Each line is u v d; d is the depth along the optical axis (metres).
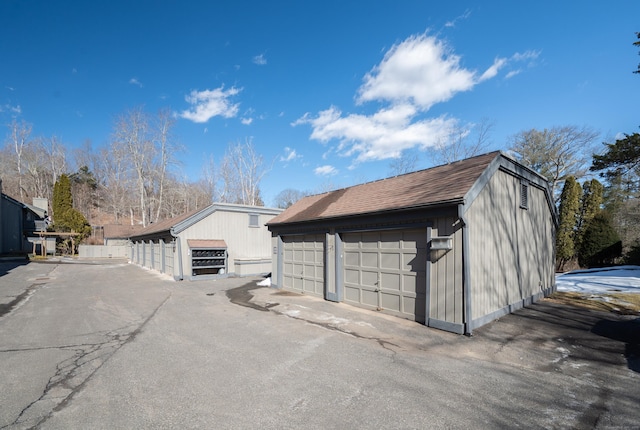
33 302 9.35
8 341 5.79
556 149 24.80
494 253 7.09
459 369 4.46
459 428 3.05
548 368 4.49
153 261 19.52
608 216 16.09
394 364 4.64
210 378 4.19
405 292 7.25
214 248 15.24
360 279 8.48
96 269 19.39
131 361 4.80
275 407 3.45
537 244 9.33
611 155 11.51
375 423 3.14
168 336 6.05
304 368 4.50
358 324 6.78
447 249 6.24
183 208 41.00
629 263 15.54
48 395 3.75
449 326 6.16
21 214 28.00
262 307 8.60
